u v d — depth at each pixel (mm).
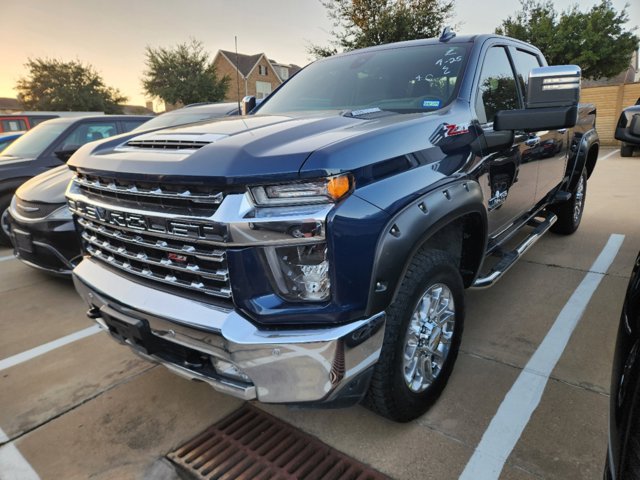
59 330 3512
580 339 2982
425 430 2225
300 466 2064
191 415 2459
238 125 2227
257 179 1592
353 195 1647
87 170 2162
